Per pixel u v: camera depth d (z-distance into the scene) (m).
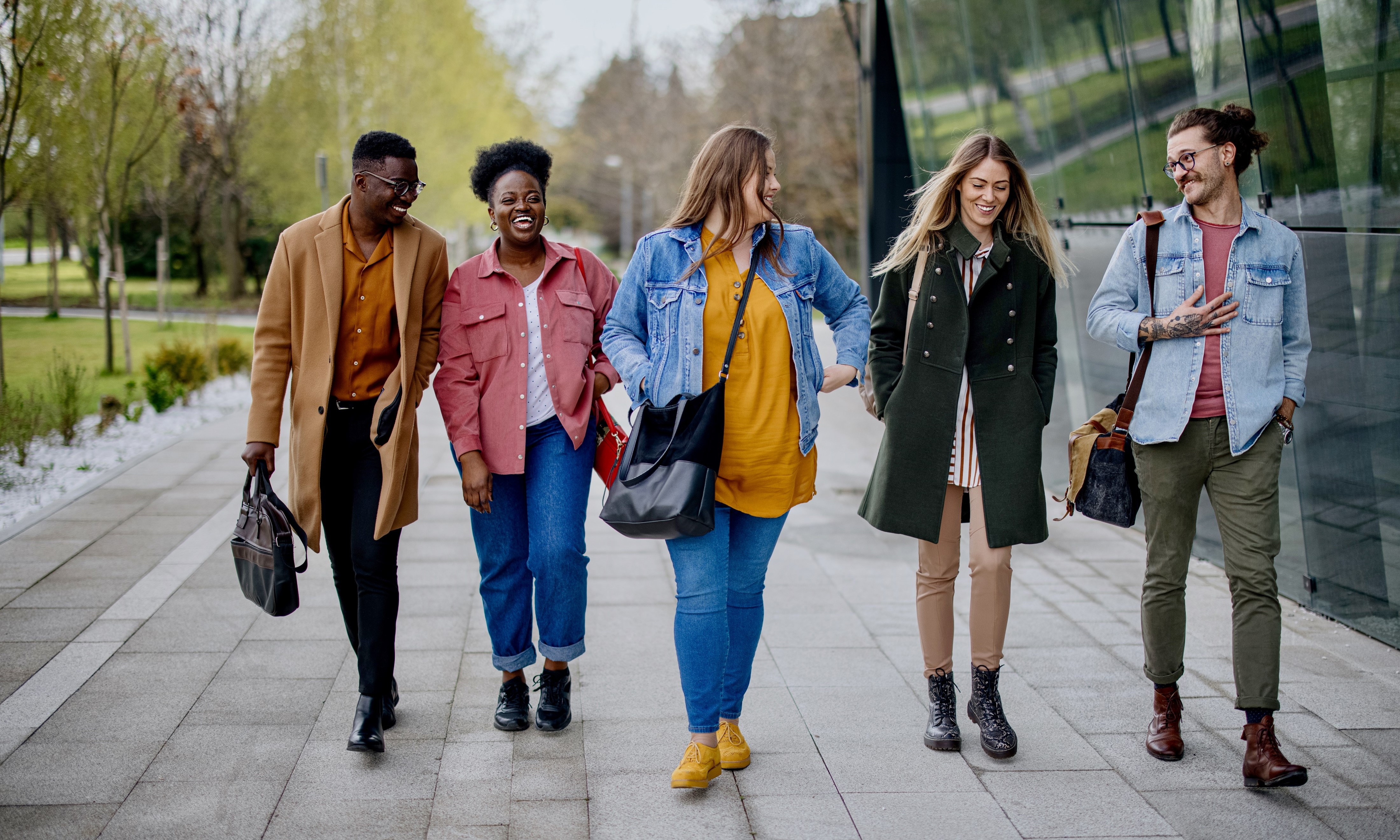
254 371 3.08
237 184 21.25
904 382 3.17
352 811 2.80
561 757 3.13
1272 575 2.94
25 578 4.89
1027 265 3.12
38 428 8.55
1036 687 3.70
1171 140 3.07
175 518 6.09
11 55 8.70
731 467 2.86
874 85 12.38
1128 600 4.68
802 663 3.93
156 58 12.42
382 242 3.12
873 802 2.87
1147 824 2.75
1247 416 2.97
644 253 2.94
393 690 3.35
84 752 3.13
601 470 3.38
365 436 3.12
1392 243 3.84
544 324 3.19
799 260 2.97
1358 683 3.71
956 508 3.21
